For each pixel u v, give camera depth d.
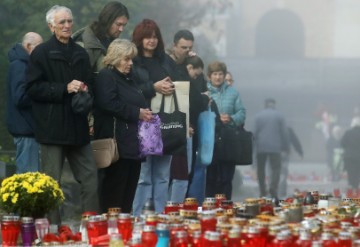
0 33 39.16
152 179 21.47
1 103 35.88
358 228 15.20
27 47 20.81
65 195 24.31
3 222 15.79
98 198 20.02
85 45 20.59
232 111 27.02
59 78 19.34
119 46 20.08
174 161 22.61
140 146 20.19
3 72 36.28
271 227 14.65
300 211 16.48
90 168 19.59
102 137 20.00
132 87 20.27
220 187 26.14
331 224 15.52
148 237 14.49
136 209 21.41
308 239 14.55
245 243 14.52
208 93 25.06
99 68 20.59
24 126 20.73
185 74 23.17
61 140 19.22
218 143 25.84
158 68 21.59
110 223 15.57
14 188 17.00
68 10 19.47
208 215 15.12
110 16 20.78
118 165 20.17
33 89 19.22
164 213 16.94
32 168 20.88
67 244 15.62
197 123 23.81
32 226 15.80
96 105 20.03
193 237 14.48
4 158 28.42
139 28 21.48
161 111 21.42
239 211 16.78
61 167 19.48
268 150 40.62
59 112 19.22
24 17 39.47
